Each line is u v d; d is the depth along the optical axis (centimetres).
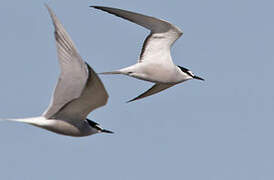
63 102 1551
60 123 1653
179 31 2103
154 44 2133
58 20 1516
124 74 2116
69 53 1518
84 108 1633
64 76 1527
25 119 1605
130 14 2027
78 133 1698
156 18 2058
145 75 2133
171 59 2142
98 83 1493
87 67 1454
